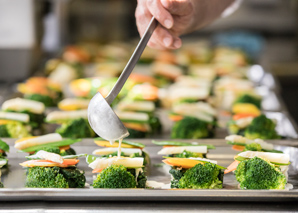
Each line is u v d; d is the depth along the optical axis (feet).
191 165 3.20
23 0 5.70
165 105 5.32
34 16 5.84
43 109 4.56
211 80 6.10
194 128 4.27
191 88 5.31
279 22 10.27
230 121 4.34
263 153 3.26
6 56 5.84
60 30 8.17
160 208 2.86
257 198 2.88
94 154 3.53
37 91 5.12
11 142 3.80
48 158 3.12
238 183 3.24
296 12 10.30
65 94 5.61
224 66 6.61
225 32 9.91
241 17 10.31
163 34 3.36
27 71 5.87
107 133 2.94
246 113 4.54
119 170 3.00
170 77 6.34
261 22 10.30
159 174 3.45
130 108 4.65
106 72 6.37
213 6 3.91
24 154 3.67
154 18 3.09
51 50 7.79
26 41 5.83
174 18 3.46
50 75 6.12
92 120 2.95
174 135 4.29
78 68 6.57
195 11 3.64
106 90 5.26
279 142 3.81
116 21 9.93
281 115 4.63
